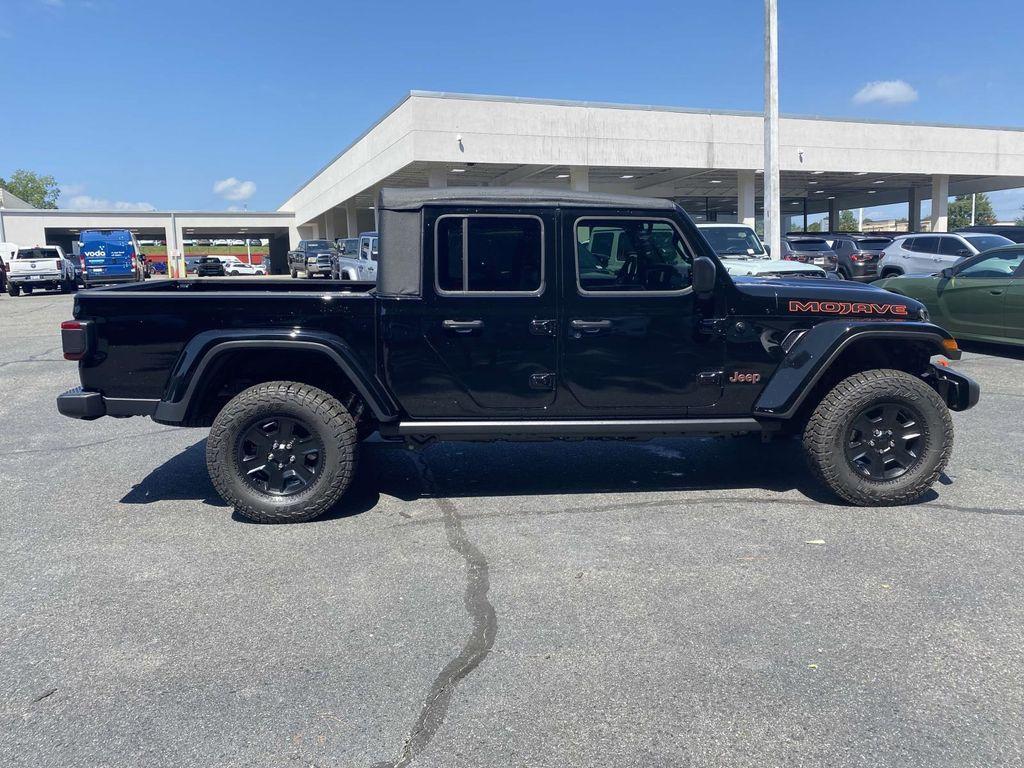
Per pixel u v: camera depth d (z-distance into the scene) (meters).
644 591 3.95
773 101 18.30
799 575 4.11
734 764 2.66
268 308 4.87
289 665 3.32
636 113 27.22
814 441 5.09
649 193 37.94
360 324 4.90
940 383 5.31
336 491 4.95
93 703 3.07
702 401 5.15
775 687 3.10
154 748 2.79
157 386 4.94
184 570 4.30
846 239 21.88
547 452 6.59
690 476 5.89
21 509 5.34
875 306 5.19
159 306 4.86
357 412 5.30
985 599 3.82
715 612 3.72
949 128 31.66
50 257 33.81
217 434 4.86
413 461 6.35
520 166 27.38
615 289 5.00
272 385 4.95
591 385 5.03
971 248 17.81
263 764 2.69
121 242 39.25
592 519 4.99
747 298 5.07
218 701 3.06
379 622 3.67
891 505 5.14
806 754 2.71
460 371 4.96
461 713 2.96
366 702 3.04
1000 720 2.88
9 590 4.07
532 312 4.93
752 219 30.44
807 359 5.02
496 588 4.01
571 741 2.79
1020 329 10.49
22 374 10.98
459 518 5.04
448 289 4.90
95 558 4.48
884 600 3.82
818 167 30.05
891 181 35.78
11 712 3.01
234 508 5.11
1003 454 6.31
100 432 7.59
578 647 3.42
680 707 2.98
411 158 25.16
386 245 4.86
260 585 4.09
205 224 56.12
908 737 2.79
